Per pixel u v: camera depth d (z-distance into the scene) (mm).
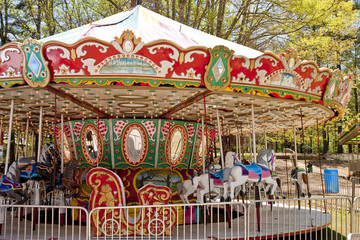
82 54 5594
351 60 33062
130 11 8602
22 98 7445
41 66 5691
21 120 11086
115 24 7910
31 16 19859
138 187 8344
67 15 20766
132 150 8711
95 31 7418
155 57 5656
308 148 39500
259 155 8258
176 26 8070
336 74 7539
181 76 5828
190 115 9383
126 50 5578
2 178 6812
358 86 33812
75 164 7754
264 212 9953
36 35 19969
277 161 27734
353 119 21500
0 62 5910
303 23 16812
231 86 6211
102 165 8805
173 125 9031
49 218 9047
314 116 10336
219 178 7637
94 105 8195
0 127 11117
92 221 6434
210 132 10445
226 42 8312
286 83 6680
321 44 17172
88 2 20500
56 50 5609
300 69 6750
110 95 7109
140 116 8953
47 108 8609
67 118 10133
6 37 19672
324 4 16344
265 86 6461
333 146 42500
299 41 17938
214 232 7156
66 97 7109
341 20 17031
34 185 8398
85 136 8984
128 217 6508
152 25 7734
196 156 9625
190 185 7492
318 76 7125
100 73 5664
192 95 7098
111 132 8641
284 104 8227
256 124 12469
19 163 7133
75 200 8695
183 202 7734
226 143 21391
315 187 18094
